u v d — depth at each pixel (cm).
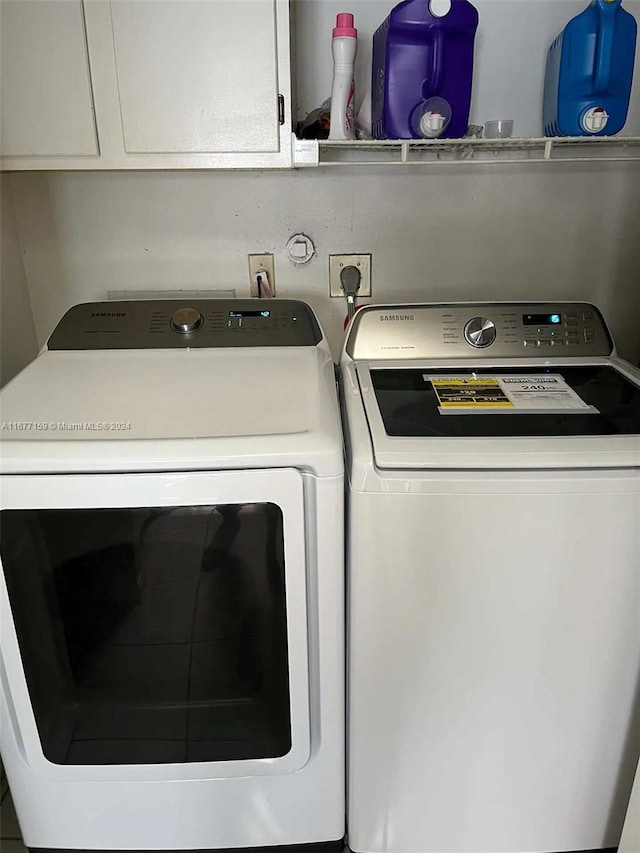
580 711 118
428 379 129
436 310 141
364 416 113
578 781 125
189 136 126
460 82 133
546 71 148
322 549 105
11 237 157
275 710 118
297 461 99
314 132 141
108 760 121
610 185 161
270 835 129
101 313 142
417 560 107
